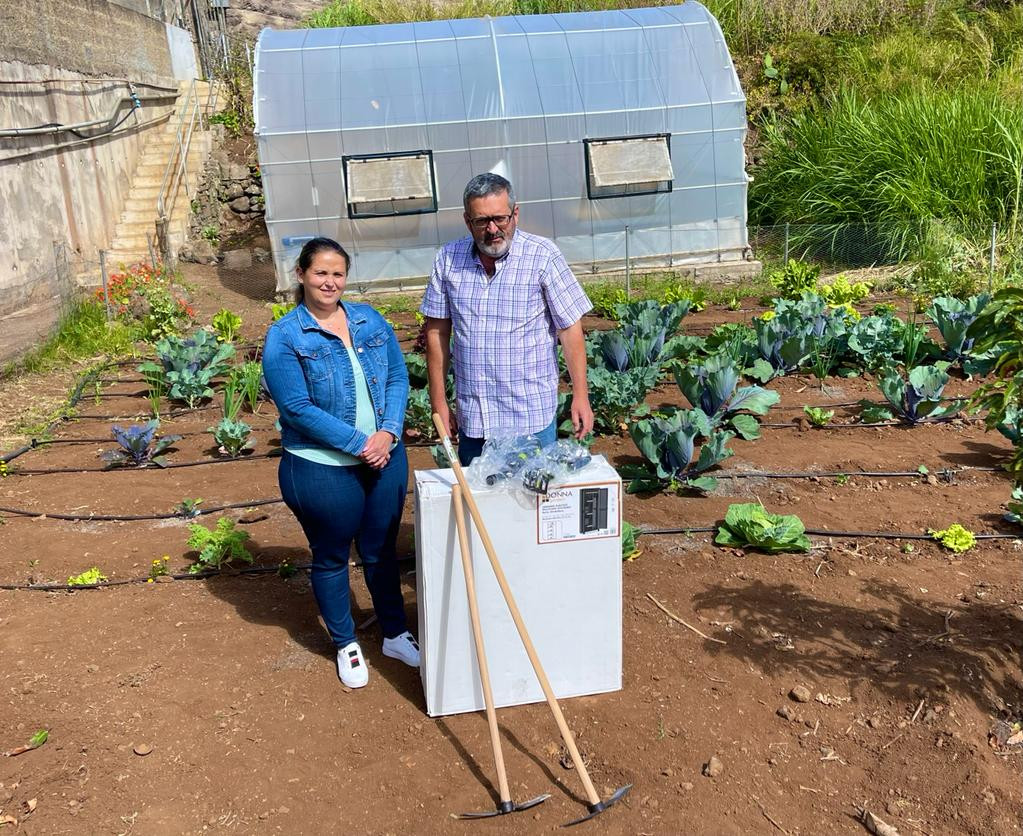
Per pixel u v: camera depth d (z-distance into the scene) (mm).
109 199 13914
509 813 3047
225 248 14898
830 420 6793
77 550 5039
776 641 3926
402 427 3605
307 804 3109
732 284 12109
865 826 2984
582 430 3664
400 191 11367
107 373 8977
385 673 3820
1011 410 5859
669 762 3266
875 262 12305
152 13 17156
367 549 3711
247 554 4676
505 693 3541
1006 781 3125
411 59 11867
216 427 7152
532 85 11688
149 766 3273
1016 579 4352
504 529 3303
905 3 17094
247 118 17266
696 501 5398
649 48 12102
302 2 21219
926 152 12602
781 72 15617
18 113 10719
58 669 3840
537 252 3471
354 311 3506
